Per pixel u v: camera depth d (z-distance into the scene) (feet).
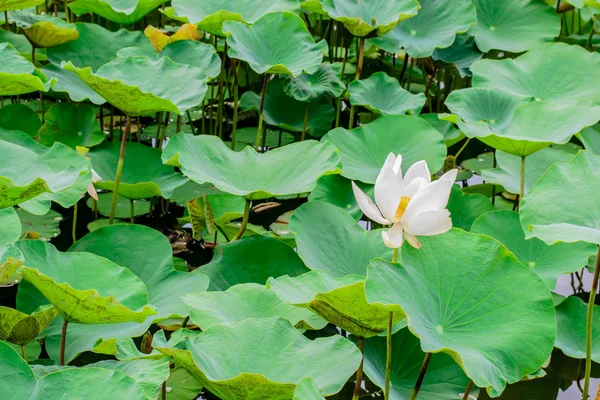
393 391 8.91
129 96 11.17
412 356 9.37
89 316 7.84
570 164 9.66
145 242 10.47
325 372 7.38
